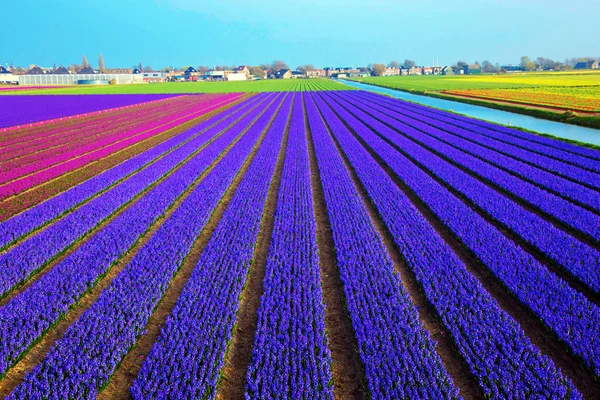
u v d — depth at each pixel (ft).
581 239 53.16
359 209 62.54
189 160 96.02
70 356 32.01
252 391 29.09
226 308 37.42
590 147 103.81
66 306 38.40
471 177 78.23
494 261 45.19
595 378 30.09
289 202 66.49
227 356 33.30
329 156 98.84
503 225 56.54
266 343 33.83
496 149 101.60
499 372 30.09
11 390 30.22
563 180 74.69
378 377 30.30
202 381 29.94
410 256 46.34
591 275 42.42
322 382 29.40
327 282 43.78
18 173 86.99
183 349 32.17
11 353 33.01
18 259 47.60
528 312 37.93
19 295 40.09
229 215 60.64
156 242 51.90
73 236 53.93
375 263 45.83
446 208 62.28
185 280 44.52
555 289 40.04
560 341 33.63
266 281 42.80
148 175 82.99
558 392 28.27
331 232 56.13
